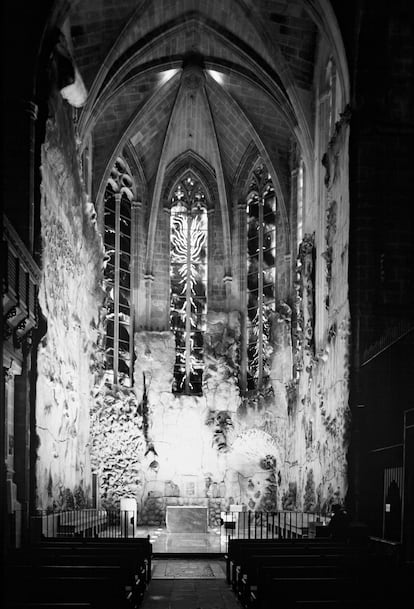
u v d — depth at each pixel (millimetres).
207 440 39875
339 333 25828
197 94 39656
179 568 22156
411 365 22641
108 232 41312
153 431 39812
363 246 24703
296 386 35438
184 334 42750
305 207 35500
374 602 9219
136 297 41969
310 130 33719
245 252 42875
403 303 24516
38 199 23281
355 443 23734
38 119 23844
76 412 29406
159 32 34156
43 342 22625
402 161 25219
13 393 21719
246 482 38969
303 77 33469
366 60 25641
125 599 11633
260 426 38969
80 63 31922
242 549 16062
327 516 26234
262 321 41281
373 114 25406
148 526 37562
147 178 42750
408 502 18188
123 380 40625
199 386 42188
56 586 10711
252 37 33969
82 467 31422
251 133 39312
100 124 38219
